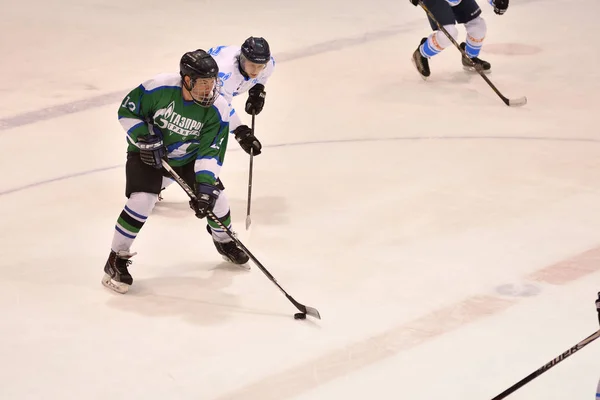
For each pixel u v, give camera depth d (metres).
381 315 16.08
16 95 28.34
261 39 18.58
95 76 30.22
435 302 16.50
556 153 23.89
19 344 15.12
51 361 14.66
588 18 37.03
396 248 18.66
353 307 16.38
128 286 16.84
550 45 33.59
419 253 18.42
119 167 23.23
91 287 17.03
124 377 14.26
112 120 26.61
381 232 19.41
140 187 16.23
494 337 15.35
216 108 16.12
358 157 23.78
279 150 24.34
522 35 34.88
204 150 16.39
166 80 15.74
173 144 16.42
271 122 26.34
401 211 20.44
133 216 16.34
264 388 13.96
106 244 18.86
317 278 17.45
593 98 28.19
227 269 17.84
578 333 15.44
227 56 19.02
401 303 16.48
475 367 14.49
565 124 26.03
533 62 31.73
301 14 37.88
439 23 28.27
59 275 17.47
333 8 38.88
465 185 21.84
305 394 13.82
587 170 22.72
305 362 14.66
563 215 20.14
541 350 14.94
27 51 32.78
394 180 22.23
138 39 34.31
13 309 16.22
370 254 18.42
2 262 17.98
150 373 14.36
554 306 16.33
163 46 33.47
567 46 33.44
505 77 30.28
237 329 15.62
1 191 21.58
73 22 36.59
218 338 15.34
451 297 16.69
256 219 20.05
